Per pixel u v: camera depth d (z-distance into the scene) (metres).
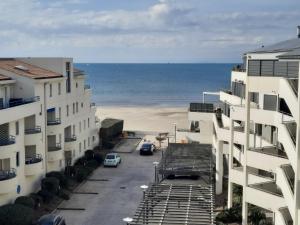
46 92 46.25
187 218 29.19
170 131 86.88
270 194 29.69
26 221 34.47
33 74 45.34
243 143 36.41
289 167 26.08
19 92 43.53
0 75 42.25
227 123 43.34
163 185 36.69
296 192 22.69
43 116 45.69
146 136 81.00
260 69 30.69
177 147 53.19
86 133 61.75
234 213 34.91
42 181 43.94
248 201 31.41
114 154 59.19
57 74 50.47
